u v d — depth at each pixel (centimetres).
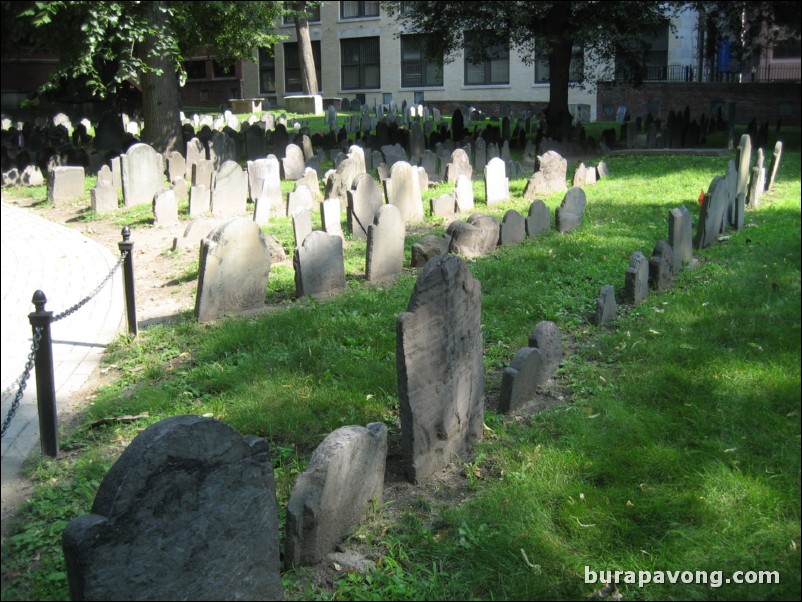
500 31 2705
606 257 1129
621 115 3928
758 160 1560
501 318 882
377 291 1005
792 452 561
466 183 1530
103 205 1628
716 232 1224
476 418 616
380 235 1058
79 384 750
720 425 608
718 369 708
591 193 1700
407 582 449
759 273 1011
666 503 512
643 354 764
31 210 1689
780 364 712
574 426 621
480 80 4534
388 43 4772
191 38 2955
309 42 4484
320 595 439
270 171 1698
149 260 1245
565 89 2798
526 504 513
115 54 1945
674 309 887
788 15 2455
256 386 709
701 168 2012
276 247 1195
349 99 4975
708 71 3906
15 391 714
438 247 1138
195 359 799
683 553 468
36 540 484
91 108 3350
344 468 484
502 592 443
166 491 366
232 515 395
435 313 551
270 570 418
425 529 498
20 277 1140
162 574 368
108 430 648
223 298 925
